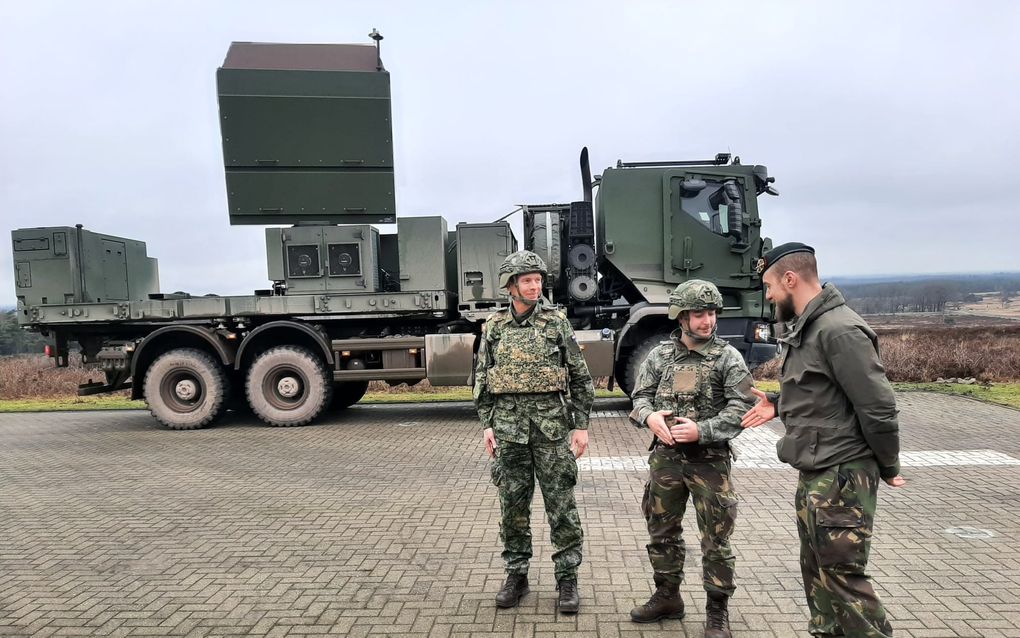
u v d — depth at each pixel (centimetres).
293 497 528
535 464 323
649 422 288
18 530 461
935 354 1238
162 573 377
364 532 438
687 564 370
